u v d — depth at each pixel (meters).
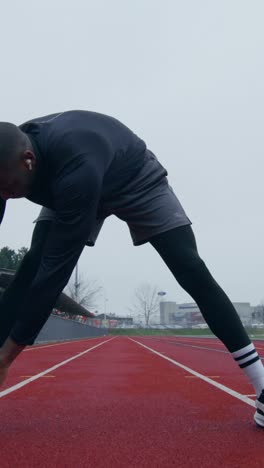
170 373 7.46
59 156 2.35
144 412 3.62
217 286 2.86
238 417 3.34
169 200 2.84
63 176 2.33
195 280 2.82
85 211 2.33
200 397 4.48
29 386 5.54
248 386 5.37
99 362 10.55
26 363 10.20
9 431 2.89
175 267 2.84
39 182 2.44
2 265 56.00
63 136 2.37
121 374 7.33
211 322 2.87
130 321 119.50
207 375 7.02
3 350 2.46
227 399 4.29
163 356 13.08
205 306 2.86
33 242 2.76
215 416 3.39
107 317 125.38
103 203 2.75
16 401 4.25
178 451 2.40
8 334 2.61
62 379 6.48
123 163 2.62
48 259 2.36
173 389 5.21
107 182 2.62
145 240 2.87
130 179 2.70
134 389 5.25
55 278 2.36
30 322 2.39
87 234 2.37
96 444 2.55
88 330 54.84
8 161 2.28
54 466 2.16
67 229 2.34
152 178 2.78
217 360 11.07
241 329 2.87
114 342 31.31
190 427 2.99
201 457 2.29
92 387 5.46
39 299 2.37
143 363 10.12
